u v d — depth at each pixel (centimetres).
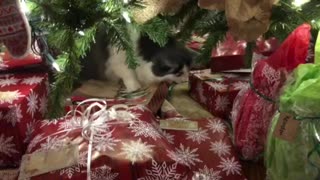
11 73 74
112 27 66
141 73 80
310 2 67
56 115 67
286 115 51
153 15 65
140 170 49
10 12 59
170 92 85
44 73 74
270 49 75
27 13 65
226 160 59
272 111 61
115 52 77
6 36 60
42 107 71
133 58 69
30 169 51
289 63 58
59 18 64
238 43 82
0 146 63
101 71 82
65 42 65
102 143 52
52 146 53
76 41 66
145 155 50
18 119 62
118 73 81
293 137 50
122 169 49
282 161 52
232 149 61
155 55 77
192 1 70
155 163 50
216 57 81
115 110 59
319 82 48
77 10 64
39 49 73
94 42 74
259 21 58
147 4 64
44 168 51
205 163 58
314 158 49
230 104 76
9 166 65
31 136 60
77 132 55
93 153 50
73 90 80
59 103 68
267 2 57
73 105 73
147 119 59
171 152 53
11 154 64
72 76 67
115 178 49
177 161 51
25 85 68
